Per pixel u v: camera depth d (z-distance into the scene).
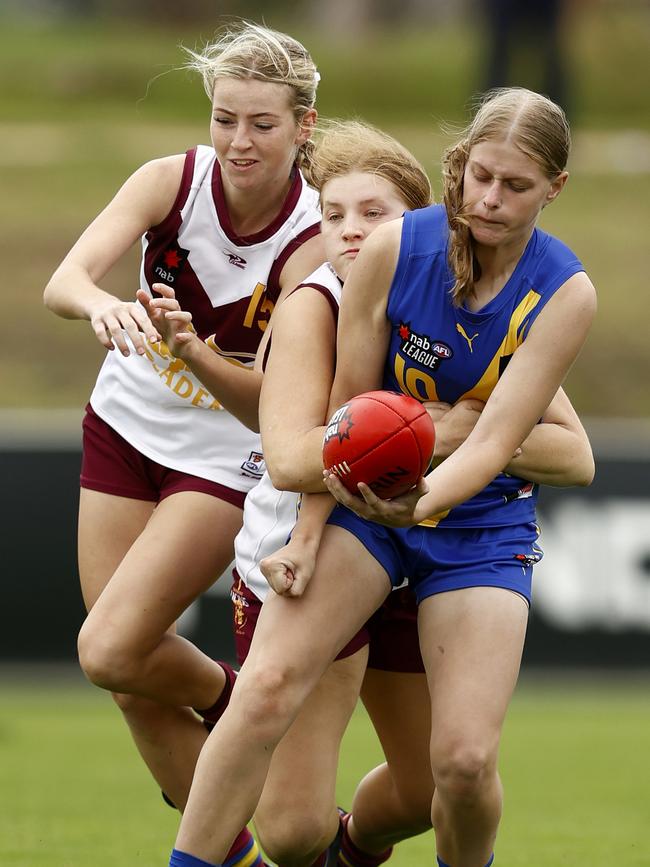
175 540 15.05
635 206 74.62
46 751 26.34
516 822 20.23
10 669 34.00
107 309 13.49
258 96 14.16
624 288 62.72
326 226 13.80
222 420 15.59
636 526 34.31
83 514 16.14
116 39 119.88
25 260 64.38
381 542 12.96
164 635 15.16
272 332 13.59
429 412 12.95
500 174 11.89
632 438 37.69
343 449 11.84
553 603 34.34
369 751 26.44
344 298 12.91
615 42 106.25
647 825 20.08
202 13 138.50
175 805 16.16
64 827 19.27
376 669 14.38
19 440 33.94
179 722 15.75
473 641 12.57
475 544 13.12
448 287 12.56
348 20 143.12
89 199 73.56
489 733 12.17
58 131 88.62
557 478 13.48
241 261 15.20
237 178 14.41
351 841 15.40
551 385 12.50
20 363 55.03
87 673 14.90
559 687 34.12
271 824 13.39
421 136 90.38
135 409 15.84
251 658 12.48
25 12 146.00
